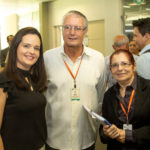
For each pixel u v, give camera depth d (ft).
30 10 23.03
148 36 7.24
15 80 4.75
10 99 4.66
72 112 5.92
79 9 21.99
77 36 5.70
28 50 4.96
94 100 6.22
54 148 6.15
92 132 6.31
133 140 4.94
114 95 5.47
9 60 4.89
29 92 5.02
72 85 5.96
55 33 24.49
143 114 4.94
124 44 11.05
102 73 6.46
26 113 4.81
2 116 4.55
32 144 5.03
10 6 21.33
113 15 19.72
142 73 6.51
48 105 6.19
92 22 21.57
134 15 19.56
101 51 21.43
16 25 21.75
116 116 5.24
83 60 6.19
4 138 4.67
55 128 6.09
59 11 23.57
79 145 5.99
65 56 6.11
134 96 5.20
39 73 5.67
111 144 5.50
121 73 5.25
